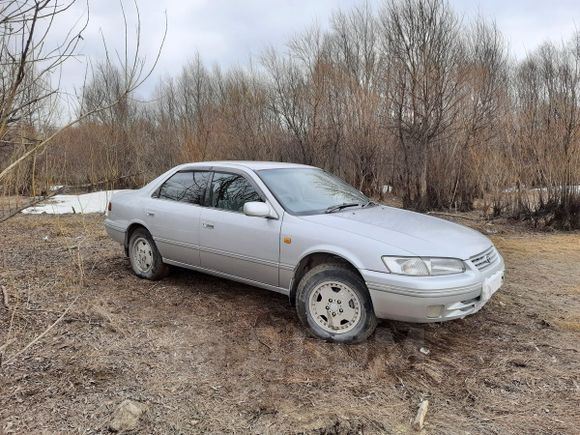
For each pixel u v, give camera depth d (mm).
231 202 4500
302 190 4473
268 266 4109
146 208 5195
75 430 2543
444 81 10914
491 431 2611
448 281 3373
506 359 3449
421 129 10930
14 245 7219
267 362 3391
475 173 10734
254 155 13562
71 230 8602
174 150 15117
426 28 10719
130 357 3398
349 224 3867
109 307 4418
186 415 2719
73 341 3615
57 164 8570
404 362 3416
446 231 3979
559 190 8977
